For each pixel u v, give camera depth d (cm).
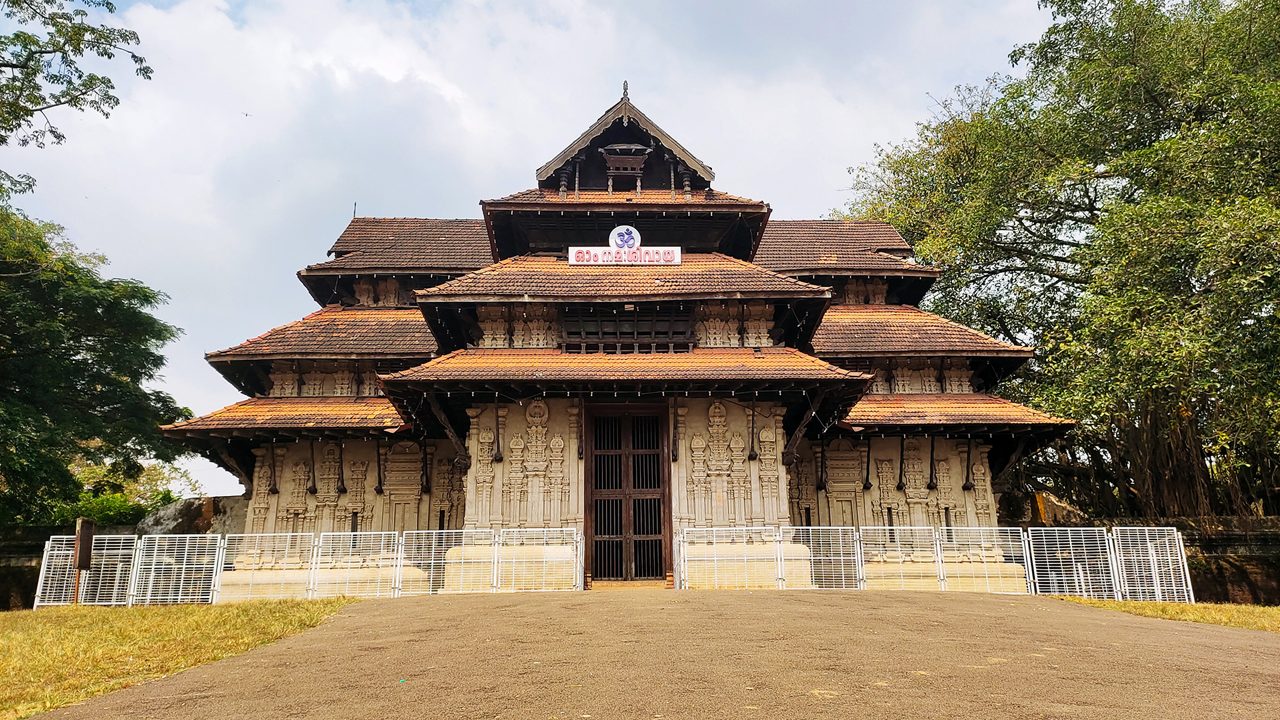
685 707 570
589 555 1738
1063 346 2219
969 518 2036
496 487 1712
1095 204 2841
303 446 2077
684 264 2028
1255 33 2372
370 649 851
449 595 1434
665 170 2258
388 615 1148
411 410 1823
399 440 2067
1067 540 1612
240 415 2000
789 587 1588
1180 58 2495
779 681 650
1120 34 2628
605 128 2198
